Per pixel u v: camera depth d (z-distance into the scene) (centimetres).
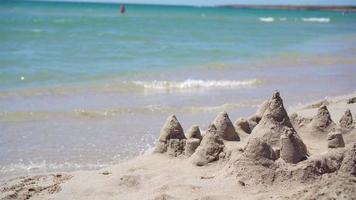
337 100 1514
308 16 11462
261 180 785
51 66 2302
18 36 3494
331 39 4403
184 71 2328
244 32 5028
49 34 3716
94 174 945
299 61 2805
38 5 11544
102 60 2569
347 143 1005
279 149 884
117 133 1327
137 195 797
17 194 845
